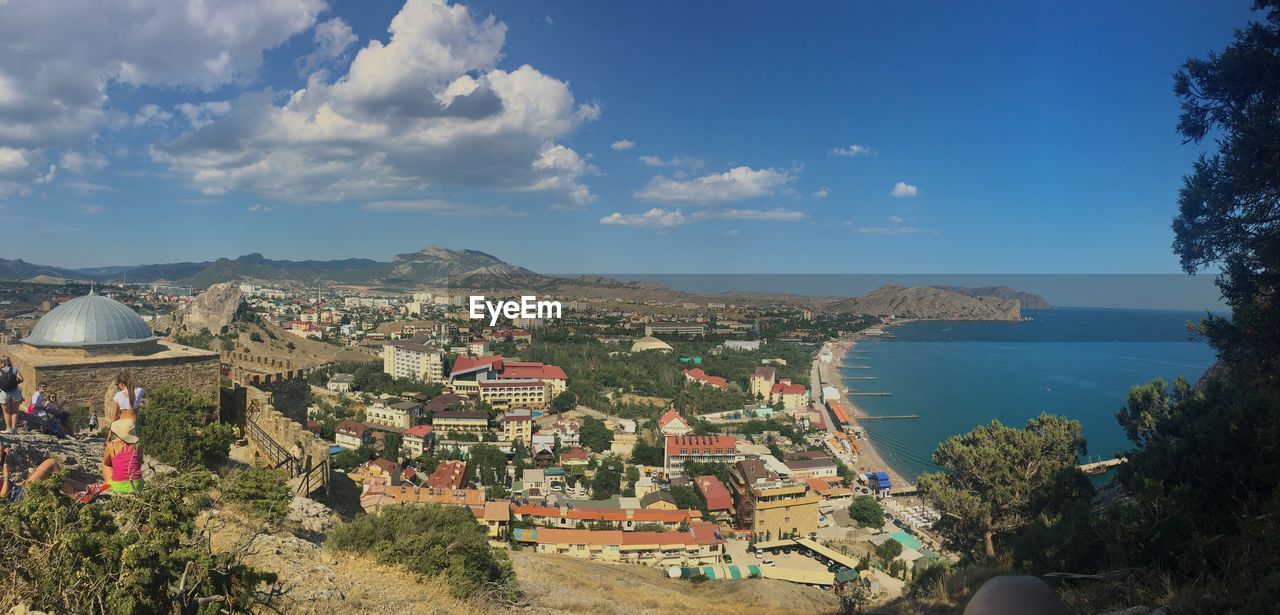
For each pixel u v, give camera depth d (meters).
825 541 53.94
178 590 6.55
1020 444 20.34
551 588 17.55
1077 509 12.27
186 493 8.00
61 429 16.16
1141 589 8.13
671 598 20.62
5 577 6.45
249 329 134.88
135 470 9.37
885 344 161.62
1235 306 14.01
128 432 9.43
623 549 44.59
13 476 10.80
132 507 7.41
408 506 15.65
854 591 21.30
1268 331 13.11
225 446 18.19
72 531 6.45
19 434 13.73
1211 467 9.65
